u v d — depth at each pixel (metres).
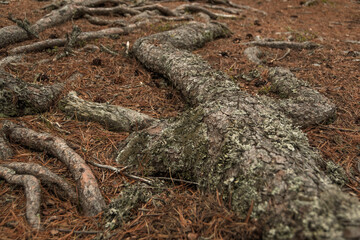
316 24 7.69
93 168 2.50
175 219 2.00
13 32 5.15
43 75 3.85
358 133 2.91
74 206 2.16
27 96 3.09
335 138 2.85
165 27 6.37
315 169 1.94
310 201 1.57
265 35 6.55
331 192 1.60
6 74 3.21
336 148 2.71
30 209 2.00
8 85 3.06
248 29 7.09
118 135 2.94
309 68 4.61
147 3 8.89
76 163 2.37
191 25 5.86
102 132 2.96
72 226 1.99
